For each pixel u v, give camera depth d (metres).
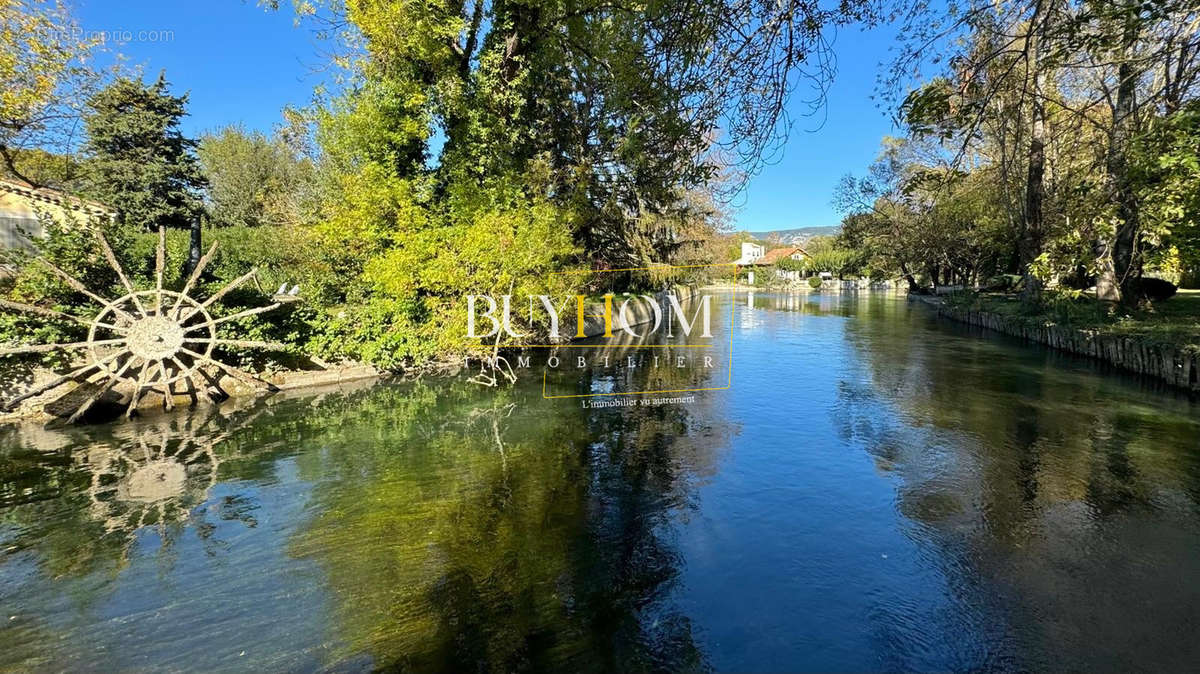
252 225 30.42
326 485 6.10
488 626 3.62
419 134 12.51
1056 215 17.17
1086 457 6.80
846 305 37.81
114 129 26.88
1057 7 4.27
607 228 21.55
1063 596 3.95
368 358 12.05
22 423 8.36
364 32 11.52
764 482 6.15
